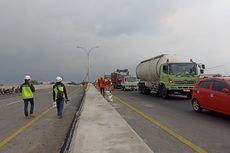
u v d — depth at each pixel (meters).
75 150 7.74
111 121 12.24
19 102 27.62
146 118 15.00
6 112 19.23
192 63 28.31
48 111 19.52
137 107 20.56
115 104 22.94
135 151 7.60
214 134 10.88
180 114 16.61
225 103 14.64
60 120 15.30
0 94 44.78
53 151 8.88
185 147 8.88
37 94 42.81
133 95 35.47
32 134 11.52
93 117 13.39
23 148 9.30
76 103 25.72
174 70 28.05
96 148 7.92
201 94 16.94
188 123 13.38
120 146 8.09
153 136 10.46
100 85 33.91
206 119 14.65
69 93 44.28
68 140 9.62
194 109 17.78
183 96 32.53
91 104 19.72
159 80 30.25
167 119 14.65
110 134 9.62
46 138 10.74
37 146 9.52
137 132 11.20
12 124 14.07
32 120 15.38
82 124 11.52
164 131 11.43
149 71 33.47
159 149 8.62
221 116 15.74
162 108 19.89
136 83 51.31
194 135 10.67
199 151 8.44
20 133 11.75
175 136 10.48
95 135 9.48
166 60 29.61
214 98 15.59
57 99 16.20
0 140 10.50
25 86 16.67
